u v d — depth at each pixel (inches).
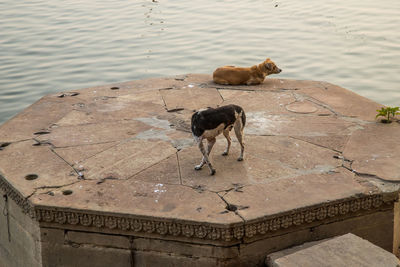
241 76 320.8
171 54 510.0
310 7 684.1
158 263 182.7
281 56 493.7
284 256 161.9
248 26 599.8
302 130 248.5
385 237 199.9
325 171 204.5
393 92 409.4
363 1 706.2
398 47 505.7
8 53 520.1
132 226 177.2
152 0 762.8
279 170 206.2
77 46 542.0
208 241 172.7
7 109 399.2
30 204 183.9
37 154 224.5
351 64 468.8
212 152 226.5
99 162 216.2
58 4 743.7
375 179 196.7
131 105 289.0
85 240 186.7
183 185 194.9
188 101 293.6
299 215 177.8
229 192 188.2
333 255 161.0
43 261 193.6
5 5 740.7
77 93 313.4
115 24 624.1
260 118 265.9
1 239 231.1
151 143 236.1
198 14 664.4
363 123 256.4
